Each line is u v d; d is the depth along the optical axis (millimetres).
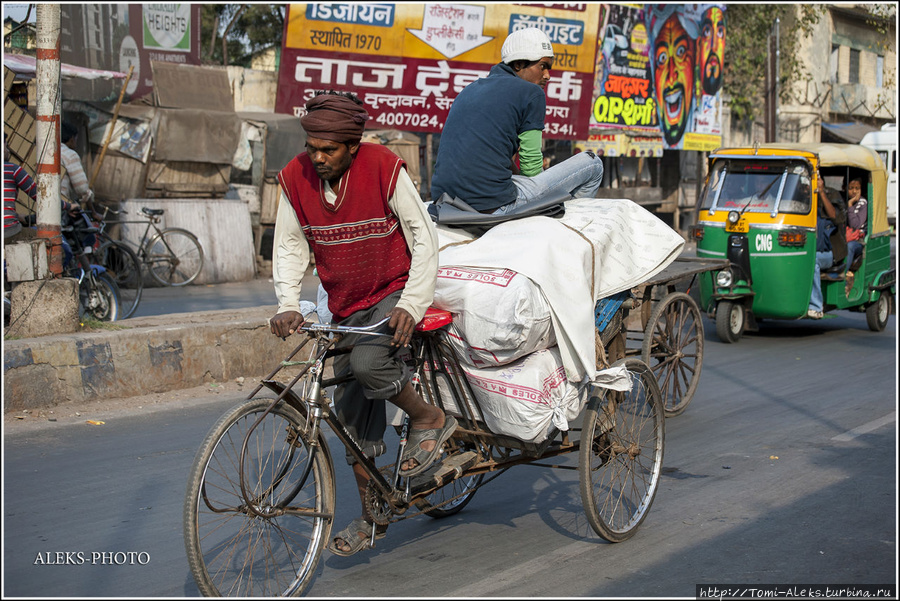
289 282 3473
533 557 4000
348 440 3537
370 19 14461
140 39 13500
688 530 4340
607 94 18547
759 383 7777
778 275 9562
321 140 3180
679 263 6848
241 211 13336
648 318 6246
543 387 3826
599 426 4203
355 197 3318
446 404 4023
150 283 12289
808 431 6207
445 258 3939
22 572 3754
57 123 6797
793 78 28203
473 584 3697
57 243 6758
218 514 3514
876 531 4324
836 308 10211
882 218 10852
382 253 3434
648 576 3785
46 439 5590
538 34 4645
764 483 5066
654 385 4512
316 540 3607
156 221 12102
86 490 4746
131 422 6012
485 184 4328
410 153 14898
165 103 13266
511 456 4180
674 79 20453
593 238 4199
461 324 3740
